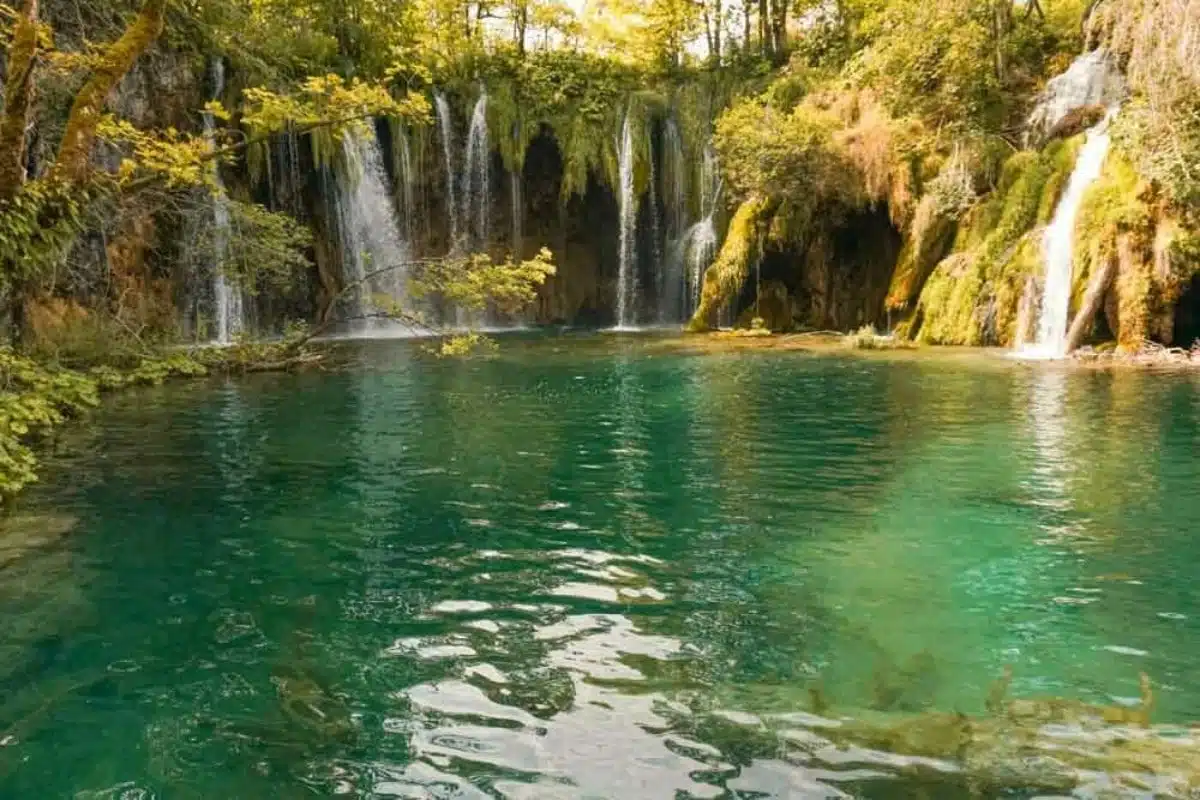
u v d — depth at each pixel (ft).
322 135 86.43
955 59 78.89
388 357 67.56
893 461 31.60
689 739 13.30
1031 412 40.55
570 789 12.05
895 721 13.84
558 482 29.12
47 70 43.60
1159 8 56.08
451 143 103.09
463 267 50.31
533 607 18.62
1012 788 11.93
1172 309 58.59
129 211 59.11
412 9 104.32
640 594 19.34
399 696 14.74
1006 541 22.70
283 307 88.99
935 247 76.48
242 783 12.30
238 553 22.13
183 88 74.59
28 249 31.22
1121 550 21.94
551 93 106.52
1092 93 73.15
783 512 25.52
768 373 56.29
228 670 15.76
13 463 29.53
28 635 17.26
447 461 32.22
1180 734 13.37
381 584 19.99
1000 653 16.29
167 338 68.74
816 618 17.98
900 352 67.15
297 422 40.14
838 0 111.04
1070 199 67.15
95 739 13.47
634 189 106.01
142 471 30.68
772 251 89.35
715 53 123.85
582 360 65.00
